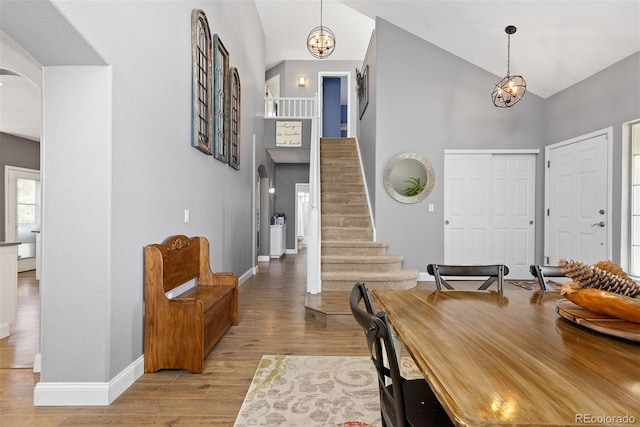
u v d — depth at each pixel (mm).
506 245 5383
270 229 8672
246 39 5793
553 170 5121
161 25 2633
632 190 3926
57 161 1982
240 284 5289
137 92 2291
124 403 2000
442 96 5379
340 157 7363
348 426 1771
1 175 6383
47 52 1851
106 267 1989
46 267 1987
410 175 5559
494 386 785
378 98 5391
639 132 3861
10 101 4684
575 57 4309
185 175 3092
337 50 9008
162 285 2375
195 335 2365
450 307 1526
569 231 4793
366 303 1410
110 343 2010
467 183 5387
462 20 4621
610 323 1143
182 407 1960
